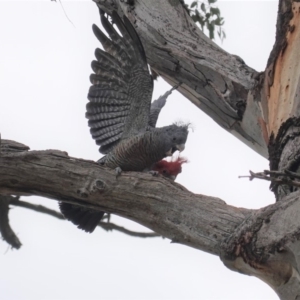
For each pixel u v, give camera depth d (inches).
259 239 356.8
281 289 360.5
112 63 439.2
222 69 481.4
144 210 383.6
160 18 506.6
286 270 356.2
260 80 457.4
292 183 340.2
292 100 424.5
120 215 390.0
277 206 358.9
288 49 433.4
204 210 376.8
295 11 433.4
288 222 354.0
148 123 461.7
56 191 382.9
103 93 444.8
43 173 378.0
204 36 503.5
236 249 362.0
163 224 382.3
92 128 450.3
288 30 434.6
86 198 383.6
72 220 447.8
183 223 378.3
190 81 492.7
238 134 489.4
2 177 377.1
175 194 381.1
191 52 491.5
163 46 498.6
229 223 372.2
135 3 516.4
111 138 452.8
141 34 506.3
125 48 435.2
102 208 388.2
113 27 434.0
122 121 449.7
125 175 384.5
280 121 427.2
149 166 456.4
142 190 381.4
